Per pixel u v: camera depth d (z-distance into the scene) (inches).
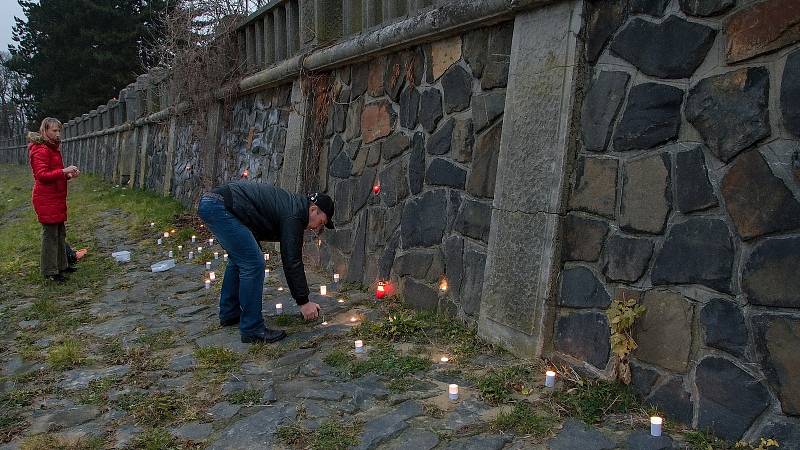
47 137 241.6
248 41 348.2
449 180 174.6
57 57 1348.4
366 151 221.0
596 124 128.6
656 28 116.3
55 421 121.3
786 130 95.1
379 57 213.0
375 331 163.9
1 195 721.6
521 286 141.8
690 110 109.7
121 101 691.4
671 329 111.7
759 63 99.0
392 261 202.5
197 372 144.2
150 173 581.9
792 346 93.9
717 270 104.7
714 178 105.7
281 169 290.2
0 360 161.8
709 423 104.3
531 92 141.7
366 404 121.6
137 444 109.4
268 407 122.4
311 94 258.2
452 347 151.9
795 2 93.4
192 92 414.3
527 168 141.8
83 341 173.6
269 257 283.9
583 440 103.3
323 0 247.9
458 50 171.8
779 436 95.0
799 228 93.5
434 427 110.3
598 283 127.0
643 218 117.9
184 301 215.0
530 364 135.5
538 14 140.6
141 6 1325.0
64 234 255.3
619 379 119.9
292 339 164.9
